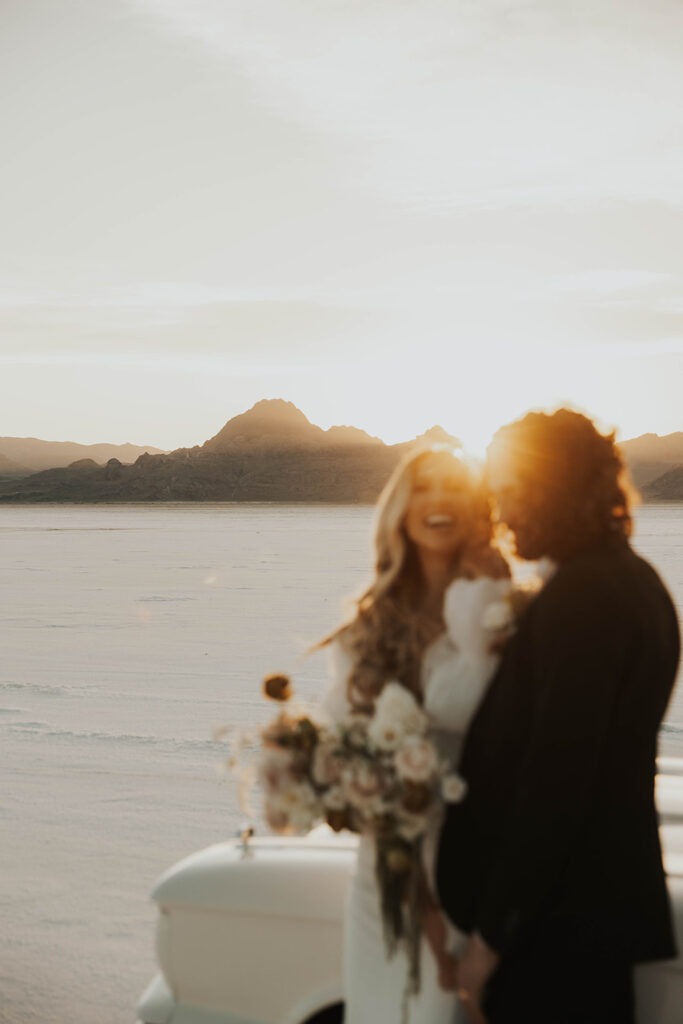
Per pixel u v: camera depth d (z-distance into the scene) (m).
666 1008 2.06
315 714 2.35
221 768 2.31
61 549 47.75
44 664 12.90
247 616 18.33
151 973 4.34
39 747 8.30
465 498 2.28
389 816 2.02
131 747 8.27
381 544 2.36
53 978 4.30
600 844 1.92
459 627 2.08
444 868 2.04
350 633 2.33
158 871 5.52
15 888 5.30
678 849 2.42
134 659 13.26
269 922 2.41
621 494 2.01
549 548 1.99
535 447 1.98
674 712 9.52
